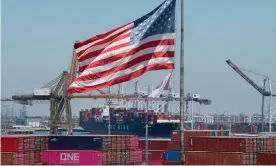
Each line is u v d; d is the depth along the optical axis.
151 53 67.06
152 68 66.94
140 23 67.94
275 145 138.62
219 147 137.25
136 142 138.25
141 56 67.19
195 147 139.50
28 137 124.00
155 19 67.50
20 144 121.44
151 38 67.31
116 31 69.25
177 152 158.25
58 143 129.50
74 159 125.06
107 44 69.69
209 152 137.88
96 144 128.38
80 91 66.88
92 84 66.88
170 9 67.50
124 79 66.94
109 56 67.19
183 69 63.19
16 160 119.56
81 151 125.38
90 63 68.00
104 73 67.00
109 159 129.62
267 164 128.88
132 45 67.50
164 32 67.31
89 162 124.62
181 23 63.72
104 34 69.69
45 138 129.88
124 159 133.62
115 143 131.75
